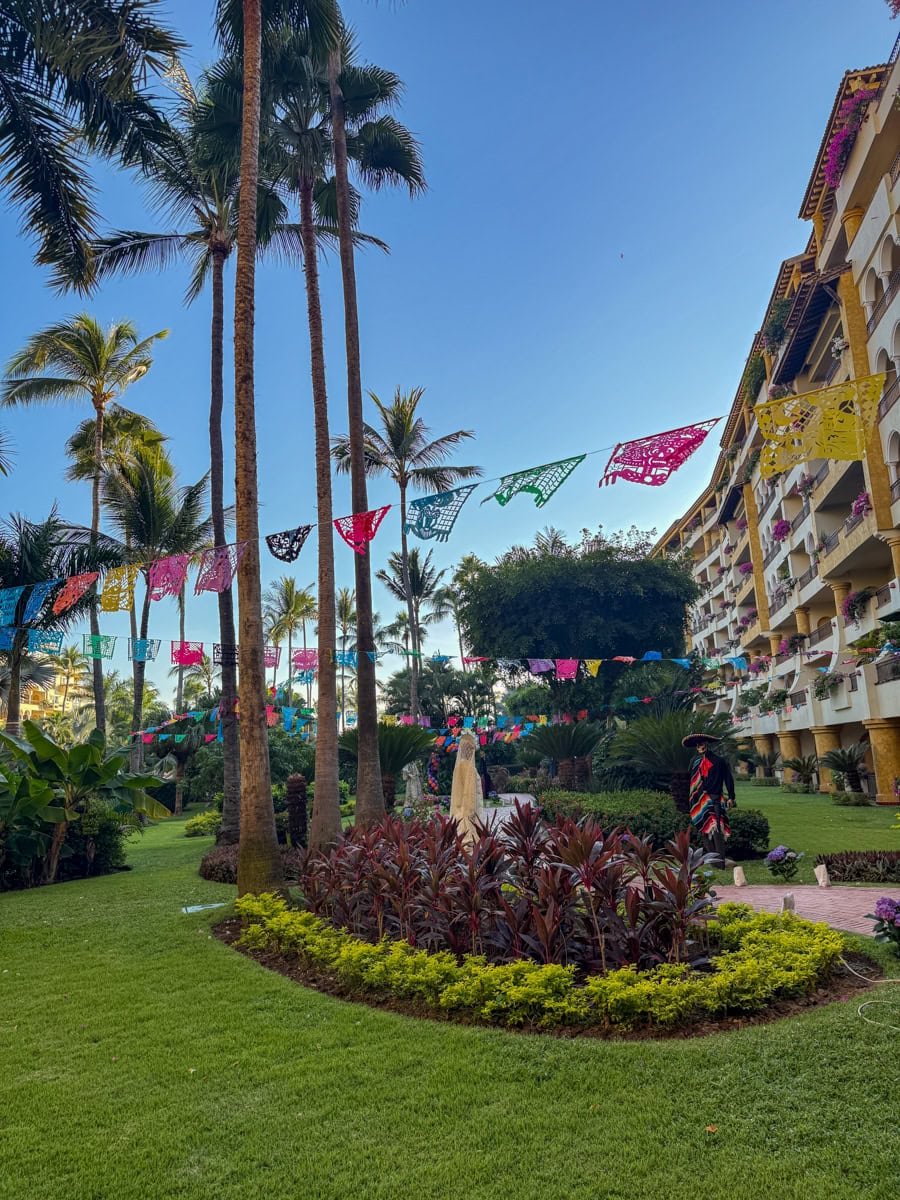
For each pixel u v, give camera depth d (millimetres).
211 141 14758
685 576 27094
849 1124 3434
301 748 26562
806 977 5070
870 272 17625
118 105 10430
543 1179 3221
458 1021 5098
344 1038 4895
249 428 9953
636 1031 4676
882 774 20609
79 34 9469
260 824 9250
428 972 5438
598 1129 3572
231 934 8125
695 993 4805
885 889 8781
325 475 13898
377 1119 3820
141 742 21375
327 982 6199
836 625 23719
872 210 16859
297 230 17609
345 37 14422
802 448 6211
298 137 14656
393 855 7176
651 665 26672
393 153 16234
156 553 21938
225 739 16297
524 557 31016
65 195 10617
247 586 9617
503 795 25609
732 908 6609
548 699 30453
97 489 24312
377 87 15430
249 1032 5137
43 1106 4191
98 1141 3777
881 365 17484
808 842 12898
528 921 5867
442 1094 4016
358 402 14672
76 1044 5137
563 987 5027
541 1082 4062
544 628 25891
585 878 5652
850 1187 3008
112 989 6348
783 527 29203
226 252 17312
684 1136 3463
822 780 27297
